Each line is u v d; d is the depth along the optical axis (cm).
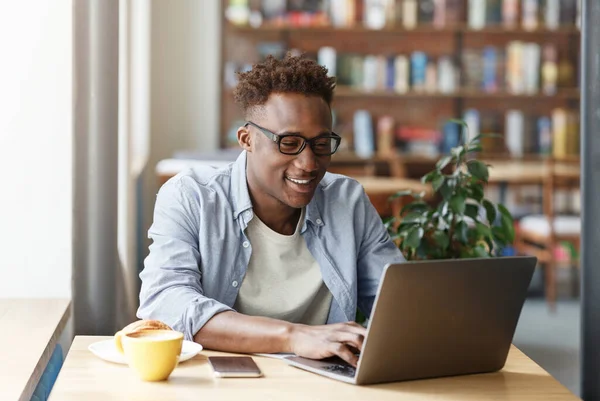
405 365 152
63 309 234
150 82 646
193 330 172
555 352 461
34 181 254
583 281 225
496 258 155
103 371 153
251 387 146
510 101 681
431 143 670
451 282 150
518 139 668
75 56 251
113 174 256
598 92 221
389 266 142
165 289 181
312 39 670
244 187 194
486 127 670
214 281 192
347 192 208
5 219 254
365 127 663
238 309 195
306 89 179
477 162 266
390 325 146
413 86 660
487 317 158
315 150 178
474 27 655
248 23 646
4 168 252
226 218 194
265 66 183
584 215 224
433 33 675
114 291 259
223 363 157
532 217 616
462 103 678
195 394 141
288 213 195
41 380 199
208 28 658
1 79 250
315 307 201
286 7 653
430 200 525
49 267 256
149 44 627
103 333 259
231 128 664
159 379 148
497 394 149
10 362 174
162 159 662
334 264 199
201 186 196
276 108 178
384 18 653
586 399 223
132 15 478
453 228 272
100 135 254
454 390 150
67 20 251
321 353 160
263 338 166
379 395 145
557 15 659
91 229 256
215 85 661
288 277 196
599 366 221
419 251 271
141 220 521
